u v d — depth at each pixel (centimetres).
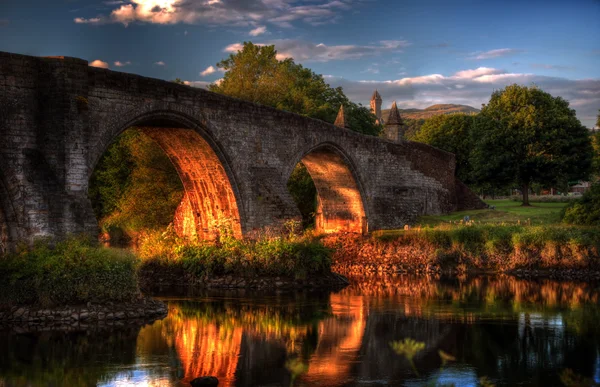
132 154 4625
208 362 1766
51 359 1764
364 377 1647
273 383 1590
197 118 3092
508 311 2531
